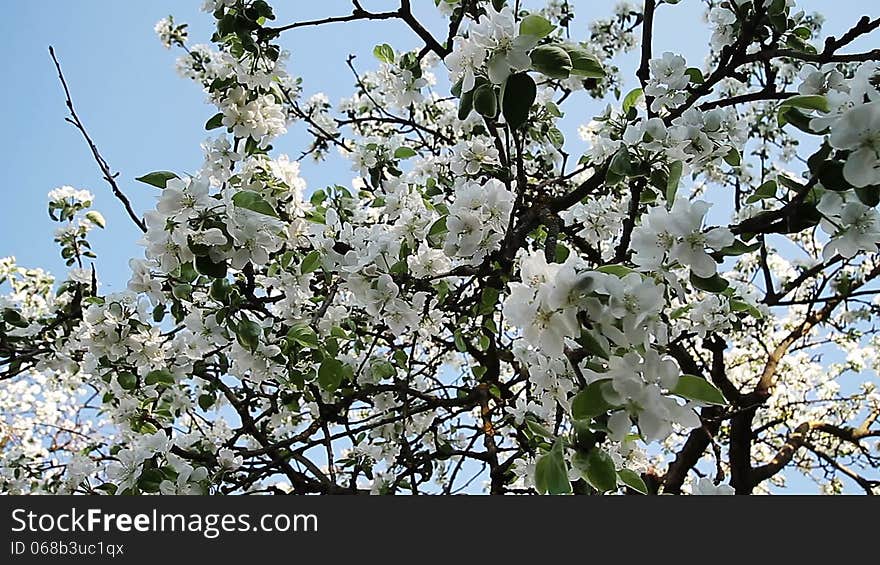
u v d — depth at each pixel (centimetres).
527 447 298
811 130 170
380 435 424
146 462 279
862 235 176
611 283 151
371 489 387
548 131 340
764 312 381
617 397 152
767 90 279
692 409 156
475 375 432
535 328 154
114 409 423
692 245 177
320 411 369
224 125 347
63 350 375
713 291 181
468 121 375
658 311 150
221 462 316
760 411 778
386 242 287
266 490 325
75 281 379
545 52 195
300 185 349
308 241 338
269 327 312
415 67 419
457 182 328
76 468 317
